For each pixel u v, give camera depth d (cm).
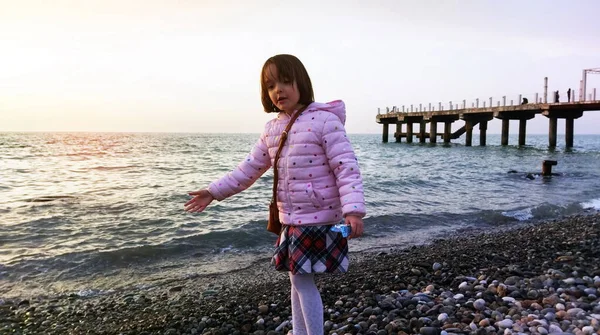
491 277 382
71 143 4944
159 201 989
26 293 445
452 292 357
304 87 195
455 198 1086
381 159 2500
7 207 896
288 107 197
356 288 402
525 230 707
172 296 431
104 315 384
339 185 186
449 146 3462
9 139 6238
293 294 219
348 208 180
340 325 293
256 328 319
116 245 615
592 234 596
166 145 4800
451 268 443
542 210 926
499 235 676
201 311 379
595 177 1536
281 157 196
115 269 522
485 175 1619
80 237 659
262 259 561
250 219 787
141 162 2314
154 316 376
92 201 983
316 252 190
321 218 191
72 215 820
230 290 445
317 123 190
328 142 188
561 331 246
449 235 712
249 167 213
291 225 195
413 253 569
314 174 190
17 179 1473
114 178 1528
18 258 554
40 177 1546
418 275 429
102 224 746
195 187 1262
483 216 864
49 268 520
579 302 292
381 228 762
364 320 298
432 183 1384
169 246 608
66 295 439
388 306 322
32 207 900
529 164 2048
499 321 268
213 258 568
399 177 1534
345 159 187
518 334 246
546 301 299
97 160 2422
